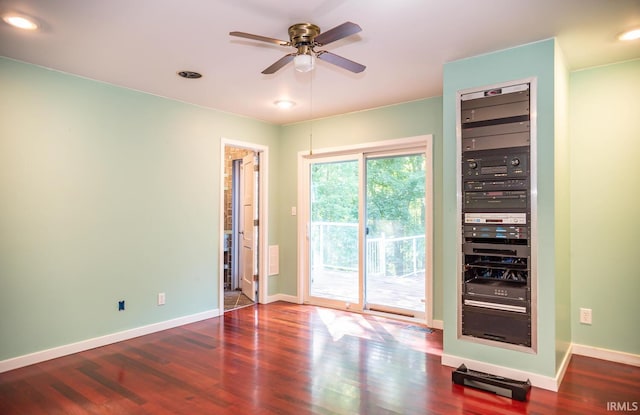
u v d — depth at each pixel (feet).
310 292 17.31
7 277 9.98
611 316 10.52
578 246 10.91
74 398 8.54
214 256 15.11
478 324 9.78
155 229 13.23
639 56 10.00
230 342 12.10
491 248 9.62
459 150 10.05
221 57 9.95
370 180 15.70
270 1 7.22
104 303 11.89
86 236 11.49
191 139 14.33
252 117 16.49
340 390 8.86
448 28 8.36
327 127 16.40
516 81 9.29
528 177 9.16
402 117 14.32
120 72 11.07
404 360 10.62
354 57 9.98
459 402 8.30
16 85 10.15
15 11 7.58
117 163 12.23
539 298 9.01
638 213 10.21
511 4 7.36
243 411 7.97
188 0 7.20
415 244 14.52
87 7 7.43
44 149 10.66
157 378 9.52
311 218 17.43
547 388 8.82
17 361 10.09
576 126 10.93
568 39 8.95
